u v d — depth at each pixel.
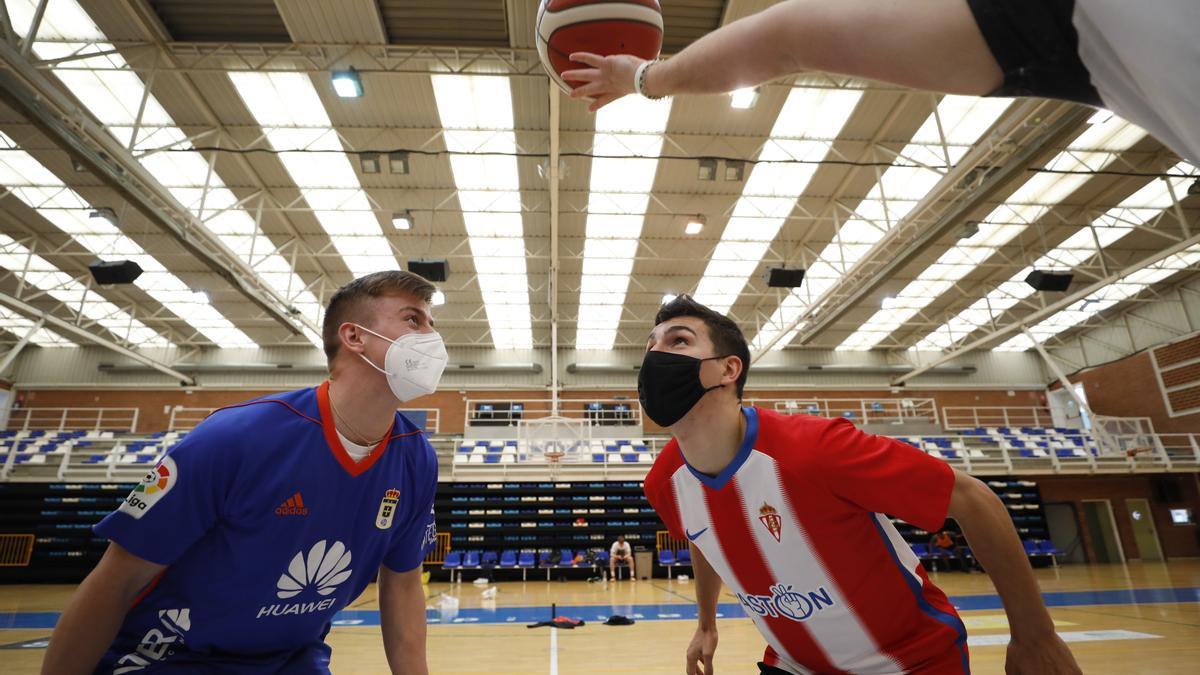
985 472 18.75
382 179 15.49
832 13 0.57
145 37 10.61
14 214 16.77
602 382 26.47
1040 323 25.72
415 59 11.35
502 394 26.05
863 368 27.06
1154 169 15.47
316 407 1.50
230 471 1.34
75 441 19.62
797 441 1.37
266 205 16.12
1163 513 20.78
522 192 16.14
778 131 13.64
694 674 1.94
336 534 1.49
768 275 15.59
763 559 1.52
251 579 1.40
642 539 17.36
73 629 1.29
